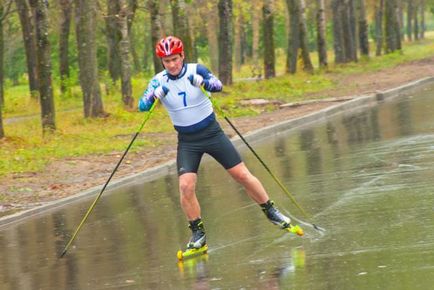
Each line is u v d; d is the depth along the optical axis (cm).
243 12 8175
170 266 1314
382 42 11131
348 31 8100
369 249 1263
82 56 4650
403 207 1566
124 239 1590
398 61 7712
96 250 1516
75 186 2433
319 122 3550
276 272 1188
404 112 3456
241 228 1552
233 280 1172
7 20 7431
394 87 4759
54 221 1900
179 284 1188
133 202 2036
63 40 6469
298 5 6862
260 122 3712
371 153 2373
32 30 5959
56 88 6931
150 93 1349
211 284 1163
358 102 4178
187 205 1373
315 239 1382
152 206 1942
